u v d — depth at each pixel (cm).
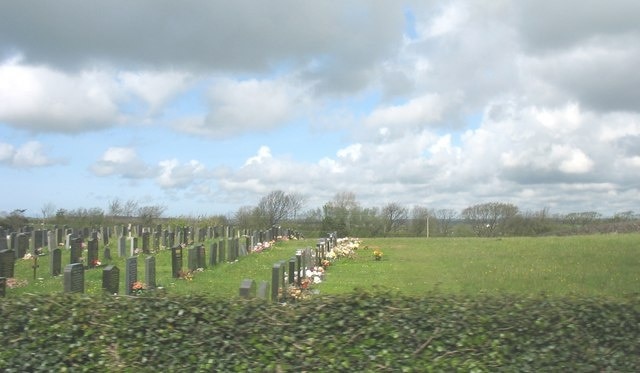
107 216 5184
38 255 2711
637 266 2152
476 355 694
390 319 711
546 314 696
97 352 742
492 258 2636
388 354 703
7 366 745
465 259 2659
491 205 5900
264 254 3119
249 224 5638
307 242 4084
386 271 2362
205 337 731
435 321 705
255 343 724
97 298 771
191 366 727
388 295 732
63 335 747
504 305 712
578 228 4816
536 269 2148
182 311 739
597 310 697
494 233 5672
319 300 734
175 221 5084
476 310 706
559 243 3097
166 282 1941
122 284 1903
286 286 1648
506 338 692
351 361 707
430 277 2106
